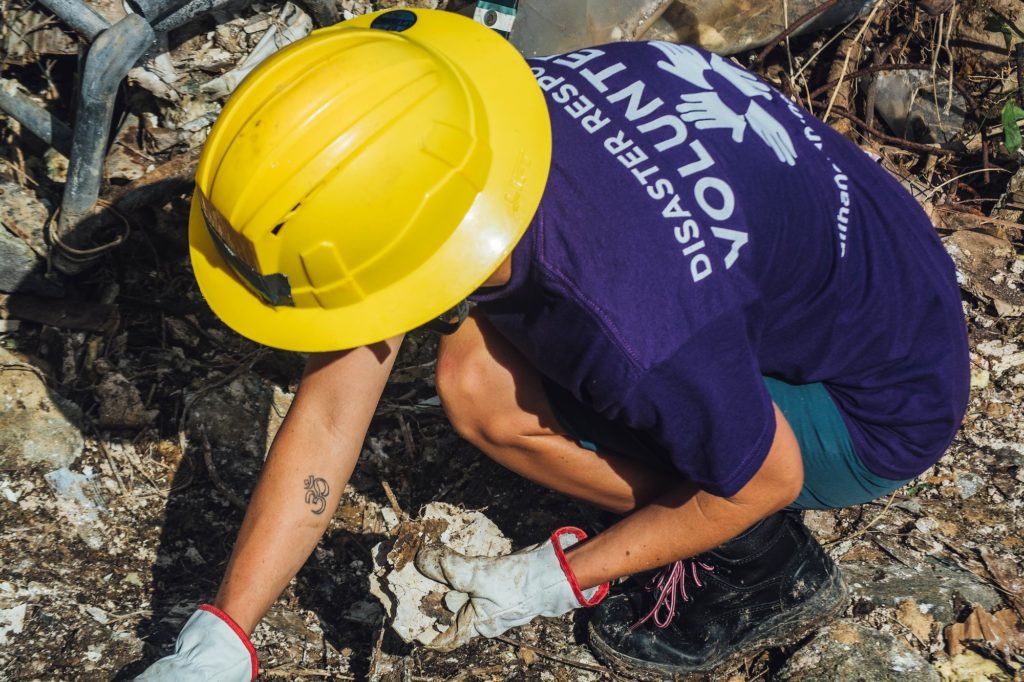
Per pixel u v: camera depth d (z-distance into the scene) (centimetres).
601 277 134
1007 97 316
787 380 175
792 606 193
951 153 309
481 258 136
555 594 175
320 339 141
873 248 159
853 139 310
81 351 225
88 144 209
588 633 203
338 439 163
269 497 159
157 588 202
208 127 243
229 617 150
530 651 203
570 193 137
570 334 139
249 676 151
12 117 227
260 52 245
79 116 207
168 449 220
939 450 176
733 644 196
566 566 175
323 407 162
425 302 138
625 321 133
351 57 133
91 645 189
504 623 178
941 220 291
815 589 193
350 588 211
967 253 281
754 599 193
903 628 203
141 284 238
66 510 205
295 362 238
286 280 138
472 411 186
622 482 188
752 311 142
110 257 236
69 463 211
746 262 141
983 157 304
